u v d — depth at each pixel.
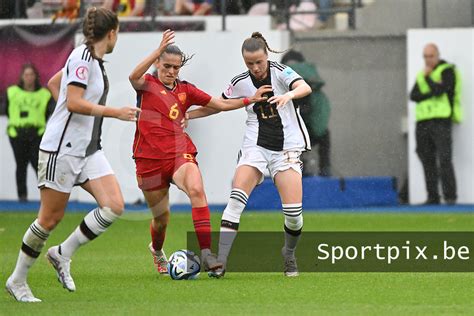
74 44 60.34
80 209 61.06
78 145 25.69
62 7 60.94
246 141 32.12
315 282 30.81
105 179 26.34
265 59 31.48
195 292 28.59
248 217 55.69
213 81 59.59
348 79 61.41
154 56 30.31
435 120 59.31
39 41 60.59
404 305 25.94
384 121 61.38
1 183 61.25
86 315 24.23
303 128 32.19
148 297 27.59
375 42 61.38
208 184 58.94
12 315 24.27
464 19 60.66
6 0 61.44
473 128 59.28
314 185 59.78
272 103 30.47
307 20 61.84
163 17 60.41
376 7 61.69
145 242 45.50
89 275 33.06
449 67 59.28
